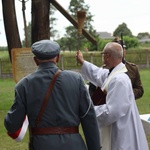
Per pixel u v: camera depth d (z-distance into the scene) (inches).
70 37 1212.5
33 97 108.2
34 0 216.2
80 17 166.7
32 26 220.1
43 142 106.7
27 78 110.4
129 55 998.4
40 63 112.1
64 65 900.6
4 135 270.2
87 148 116.4
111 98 133.5
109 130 139.6
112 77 137.6
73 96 109.6
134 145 137.2
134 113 138.0
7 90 593.3
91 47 1106.1
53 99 108.0
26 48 189.0
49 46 110.7
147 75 783.7
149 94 486.9
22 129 117.1
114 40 183.0
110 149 138.6
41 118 107.7
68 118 108.1
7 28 224.5
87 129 111.7
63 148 106.7
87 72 162.1
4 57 968.9
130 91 136.9
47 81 109.1
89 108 111.1
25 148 236.5
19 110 108.0
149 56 1000.9
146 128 214.8
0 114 366.9
